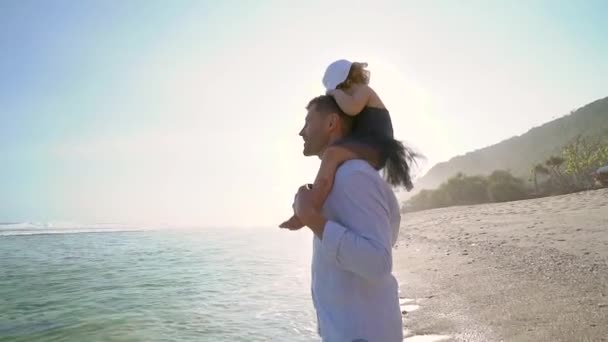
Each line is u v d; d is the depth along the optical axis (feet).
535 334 15.62
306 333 19.29
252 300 26.32
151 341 18.31
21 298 27.81
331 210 5.22
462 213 95.71
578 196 85.10
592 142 178.09
